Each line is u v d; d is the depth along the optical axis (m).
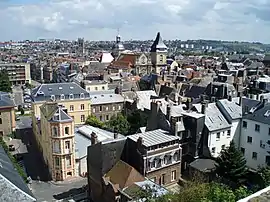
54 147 70.38
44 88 105.06
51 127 69.38
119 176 55.34
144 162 57.56
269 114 66.00
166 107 72.06
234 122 69.88
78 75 160.50
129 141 59.62
